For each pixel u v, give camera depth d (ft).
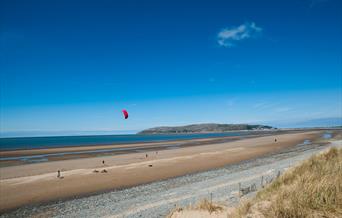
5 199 60.59
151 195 57.47
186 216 24.76
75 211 49.78
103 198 58.75
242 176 69.46
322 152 36.94
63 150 206.39
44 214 49.52
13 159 144.25
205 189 56.85
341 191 16.71
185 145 232.53
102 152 180.65
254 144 209.77
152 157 135.95
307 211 15.08
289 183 24.11
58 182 77.20
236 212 19.15
